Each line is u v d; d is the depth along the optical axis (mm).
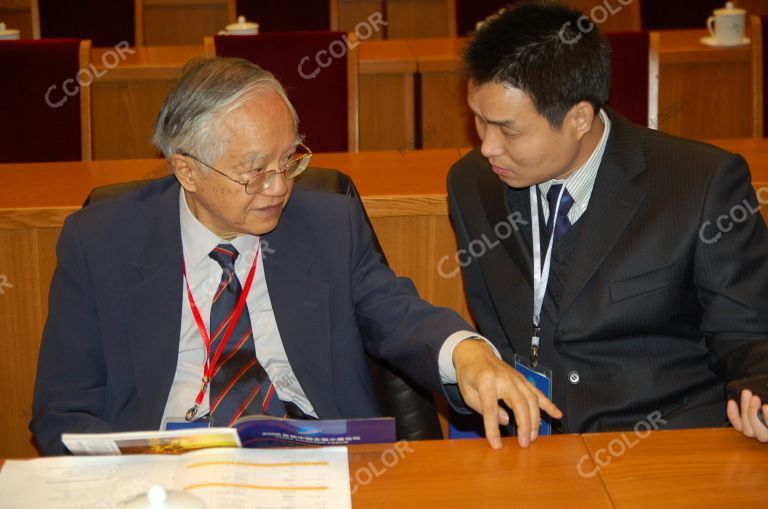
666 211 1491
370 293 1538
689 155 1520
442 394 1392
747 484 1149
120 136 3576
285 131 1345
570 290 1525
